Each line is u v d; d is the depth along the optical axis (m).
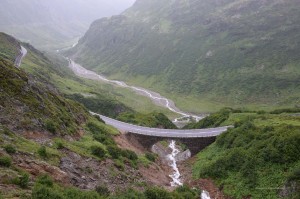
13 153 34.19
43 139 43.69
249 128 68.06
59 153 41.19
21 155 34.81
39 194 27.73
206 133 81.75
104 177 42.66
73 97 145.88
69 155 42.75
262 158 52.78
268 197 45.81
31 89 52.25
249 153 55.91
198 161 69.38
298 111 97.38
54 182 33.38
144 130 84.25
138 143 78.62
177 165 73.00
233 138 67.25
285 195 44.09
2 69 49.31
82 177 38.62
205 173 58.94
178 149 90.75
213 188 54.53
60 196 28.89
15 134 40.16
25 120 44.09
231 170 55.66
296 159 49.34
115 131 73.12
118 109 153.00
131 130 82.25
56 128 48.41
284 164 49.38
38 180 31.19
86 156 45.22
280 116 81.75
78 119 63.81
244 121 78.94
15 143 37.38
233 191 50.66
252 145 58.78
